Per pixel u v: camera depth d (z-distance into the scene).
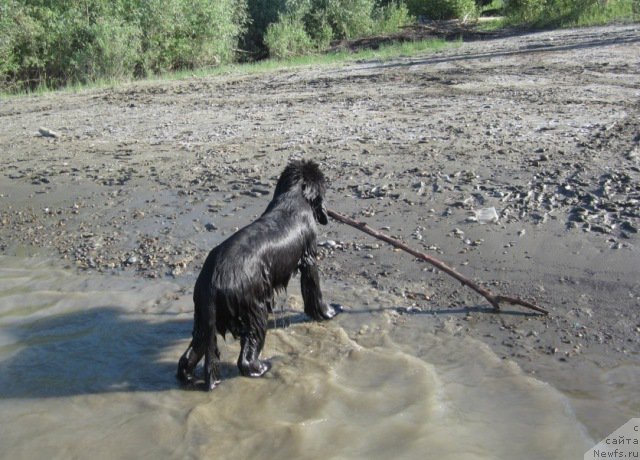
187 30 18.31
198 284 3.33
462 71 11.70
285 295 4.32
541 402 3.06
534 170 5.80
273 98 10.53
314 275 3.88
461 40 17.92
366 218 5.26
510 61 12.46
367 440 2.91
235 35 20.83
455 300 4.09
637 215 4.77
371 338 3.75
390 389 3.25
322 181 3.99
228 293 3.28
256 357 3.46
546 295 4.02
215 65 18.62
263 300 3.46
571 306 3.88
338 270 4.59
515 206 5.16
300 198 3.84
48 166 7.39
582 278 4.14
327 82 11.85
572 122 7.27
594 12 19.36
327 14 22.69
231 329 3.37
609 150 6.14
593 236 4.57
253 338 3.43
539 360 3.41
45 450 3.00
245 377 3.44
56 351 3.85
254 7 22.22
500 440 2.84
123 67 16.53
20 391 3.48
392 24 23.48
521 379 3.25
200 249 5.12
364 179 6.00
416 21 25.55
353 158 6.61
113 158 7.50
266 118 8.90
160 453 2.94
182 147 7.70
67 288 4.69
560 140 6.60
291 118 8.75
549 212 5.00
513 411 3.03
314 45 21.61
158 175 6.73
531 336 3.63
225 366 3.57
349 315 4.02
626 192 5.18
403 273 4.46
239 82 13.09
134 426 3.13
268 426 3.05
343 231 5.11
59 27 16.61
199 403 3.26
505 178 5.70
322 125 8.15
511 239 4.69
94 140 8.47
